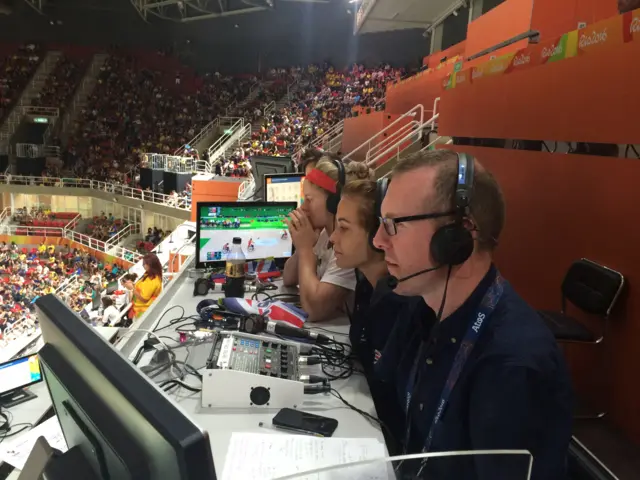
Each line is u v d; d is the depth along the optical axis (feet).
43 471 2.02
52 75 70.08
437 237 3.24
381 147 24.77
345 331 6.18
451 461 3.10
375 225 5.13
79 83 70.44
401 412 4.47
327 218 7.05
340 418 4.29
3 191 59.47
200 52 69.72
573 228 6.84
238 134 60.34
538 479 3.03
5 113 67.62
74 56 70.90
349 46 63.67
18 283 45.21
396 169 3.42
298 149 49.39
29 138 67.26
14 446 4.42
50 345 2.24
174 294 7.50
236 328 5.82
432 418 3.55
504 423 2.97
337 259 5.54
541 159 7.72
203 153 62.13
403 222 3.31
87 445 1.92
